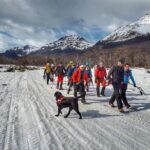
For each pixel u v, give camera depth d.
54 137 7.91
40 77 33.94
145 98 16.00
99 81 16.83
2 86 20.61
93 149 6.98
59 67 20.17
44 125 9.20
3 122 9.36
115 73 12.07
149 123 9.95
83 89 13.91
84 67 13.92
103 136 8.16
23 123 9.35
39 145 7.17
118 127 9.27
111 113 11.56
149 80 30.81
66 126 9.20
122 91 12.49
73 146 7.17
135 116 11.09
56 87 20.45
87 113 11.42
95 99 15.53
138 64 125.50
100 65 16.91
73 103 10.35
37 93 17.31
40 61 149.25
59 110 10.66
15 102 13.51
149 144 7.54
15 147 6.95
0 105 12.52
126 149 7.07
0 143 7.21
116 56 132.62
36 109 11.85
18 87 20.41
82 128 9.02
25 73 43.88
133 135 8.36
